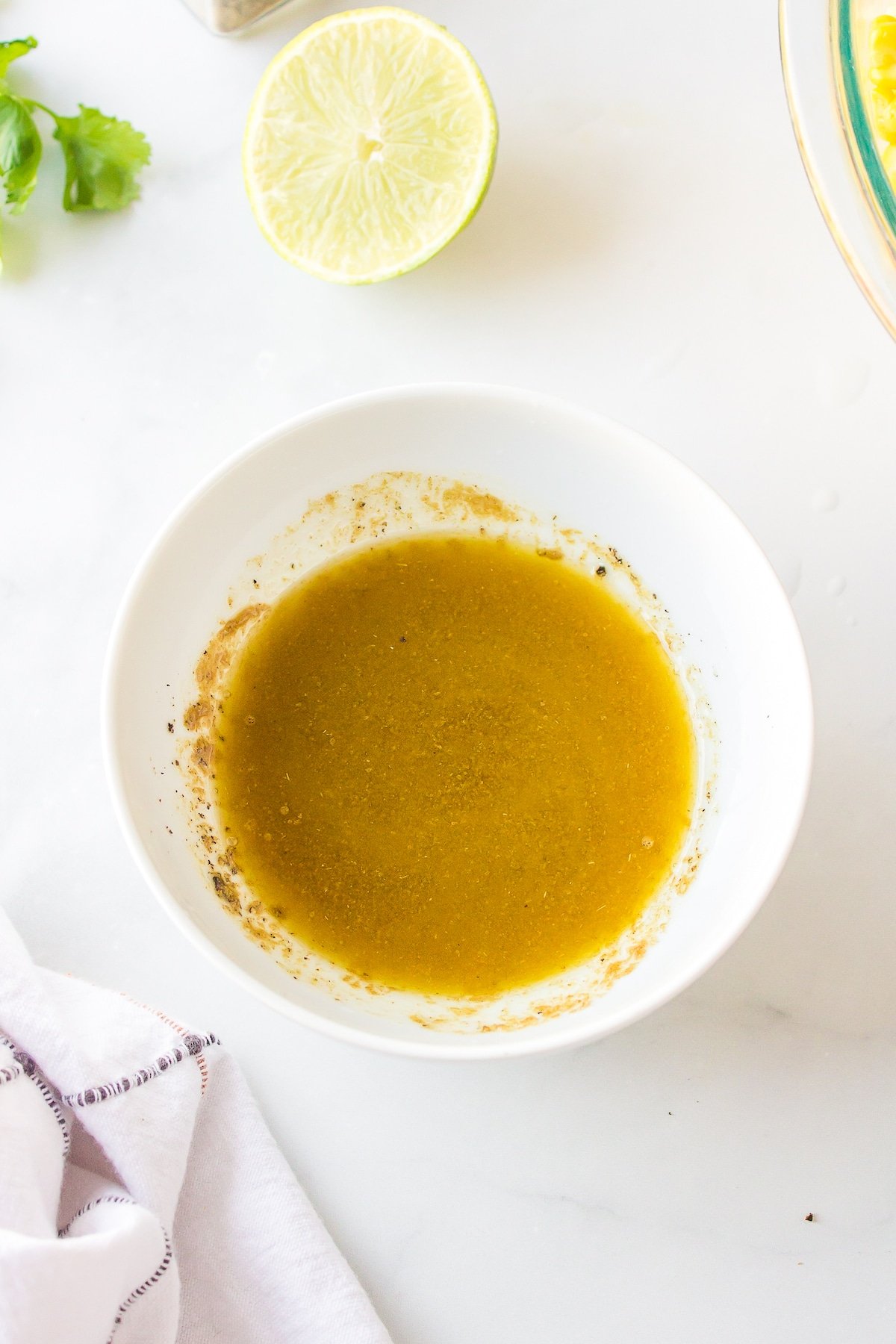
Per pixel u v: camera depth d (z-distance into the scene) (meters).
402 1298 0.41
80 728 0.43
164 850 0.39
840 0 0.41
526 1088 0.41
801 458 0.43
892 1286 0.41
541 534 0.42
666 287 0.43
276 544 0.42
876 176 0.41
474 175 0.42
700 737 0.41
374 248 0.43
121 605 0.39
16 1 0.44
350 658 0.42
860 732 0.42
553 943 0.41
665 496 0.40
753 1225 0.41
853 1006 0.42
